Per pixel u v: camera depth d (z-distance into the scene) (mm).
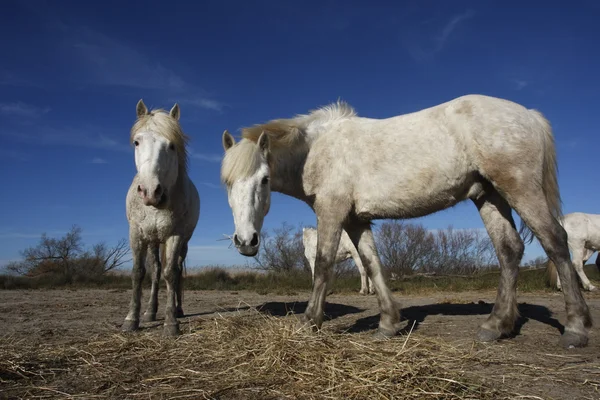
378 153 3879
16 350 3441
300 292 11750
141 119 4402
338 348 2918
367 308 6906
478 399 2217
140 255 4715
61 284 16688
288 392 2346
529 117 3619
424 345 3238
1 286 15641
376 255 4266
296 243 20234
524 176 3459
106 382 2633
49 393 2463
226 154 3799
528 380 2574
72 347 3514
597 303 7219
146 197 3961
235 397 2309
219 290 13609
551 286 9891
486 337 3746
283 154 4090
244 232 3477
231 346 3182
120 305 7867
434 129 3740
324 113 4375
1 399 2371
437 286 12023
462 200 3957
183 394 2369
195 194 5516
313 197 4172
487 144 3510
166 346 3430
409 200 3799
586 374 2688
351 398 2232
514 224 4094
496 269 17906
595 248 10508
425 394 2229
